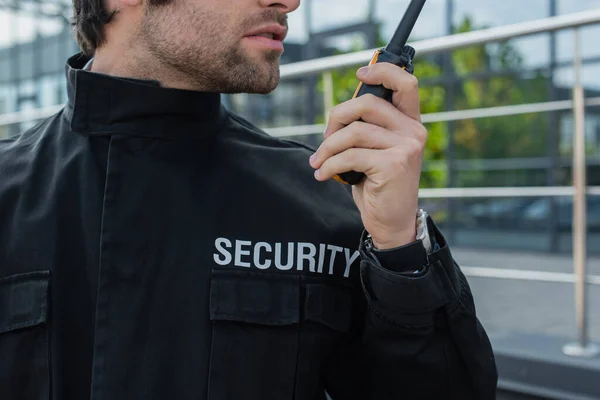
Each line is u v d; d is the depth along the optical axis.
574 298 3.47
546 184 6.57
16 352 0.80
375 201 0.74
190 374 0.80
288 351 0.83
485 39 1.97
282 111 7.57
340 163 0.72
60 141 0.89
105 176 0.85
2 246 0.83
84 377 0.80
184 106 0.87
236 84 0.85
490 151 6.89
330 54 7.64
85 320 0.81
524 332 2.30
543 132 6.52
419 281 0.77
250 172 0.90
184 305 0.82
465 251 6.88
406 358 0.84
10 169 0.87
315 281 0.86
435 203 7.26
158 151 0.87
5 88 10.44
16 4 8.88
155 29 0.84
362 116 0.73
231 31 0.81
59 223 0.83
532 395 1.92
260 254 0.85
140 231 0.83
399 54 0.77
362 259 0.79
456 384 0.85
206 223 0.85
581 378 1.84
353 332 0.91
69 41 9.02
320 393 0.95
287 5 0.84
